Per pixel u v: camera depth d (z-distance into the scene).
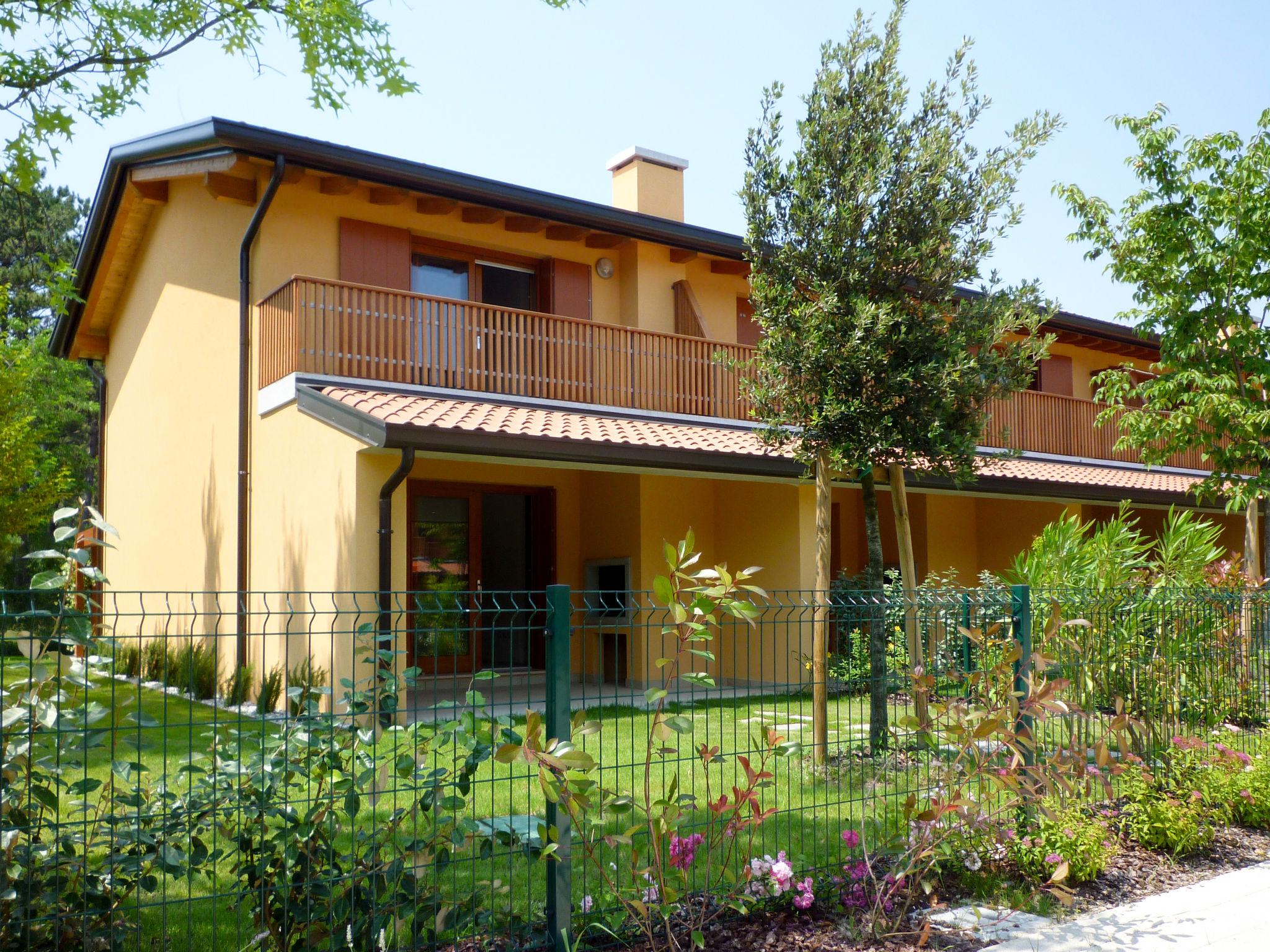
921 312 7.46
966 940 4.09
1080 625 6.12
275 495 11.20
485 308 12.07
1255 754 6.40
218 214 12.95
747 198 7.73
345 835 4.11
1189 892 4.77
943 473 7.81
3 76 9.74
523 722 3.70
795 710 9.31
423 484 13.48
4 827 3.04
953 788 4.57
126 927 3.29
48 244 30.73
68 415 28.53
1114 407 12.88
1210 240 11.19
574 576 14.29
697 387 13.86
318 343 10.90
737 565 13.52
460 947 3.68
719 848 4.73
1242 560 14.77
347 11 9.88
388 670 3.51
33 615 3.04
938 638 5.47
